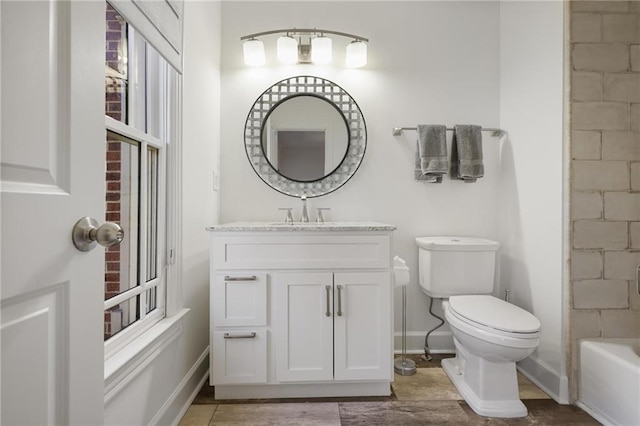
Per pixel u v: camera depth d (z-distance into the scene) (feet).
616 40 5.85
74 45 2.03
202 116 6.32
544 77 6.34
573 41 5.82
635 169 5.84
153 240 4.89
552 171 6.13
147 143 4.62
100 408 2.25
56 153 1.91
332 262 5.66
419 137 7.34
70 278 1.98
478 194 7.73
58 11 1.93
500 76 7.74
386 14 7.72
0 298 1.57
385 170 7.68
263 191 7.63
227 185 7.61
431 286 6.89
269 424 5.08
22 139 1.70
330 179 7.64
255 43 7.29
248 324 5.58
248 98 7.64
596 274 5.77
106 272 3.89
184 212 5.45
